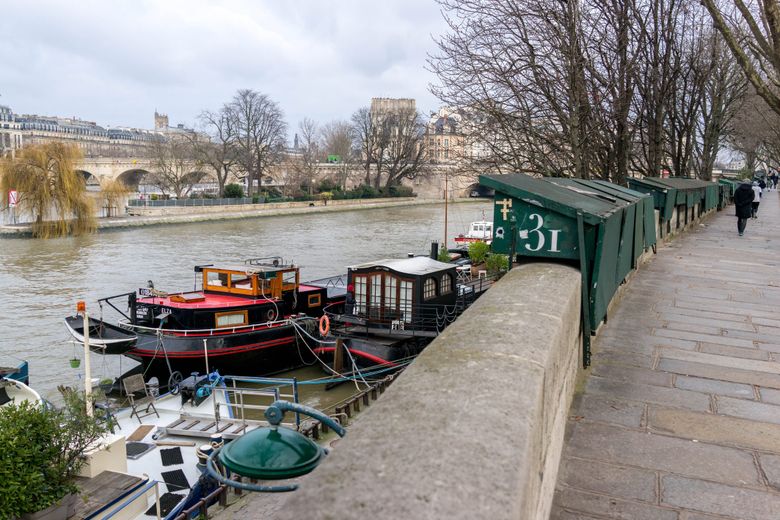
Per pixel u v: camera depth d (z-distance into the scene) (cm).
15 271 3981
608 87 1800
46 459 830
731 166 11994
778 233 2064
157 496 1053
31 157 5556
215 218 7638
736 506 349
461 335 302
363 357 2148
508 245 548
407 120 10344
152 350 2150
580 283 505
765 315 809
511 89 1806
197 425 1545
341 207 9306
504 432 196
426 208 9619
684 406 489
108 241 5506
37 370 2295
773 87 1938
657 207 1633
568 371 435
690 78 2914
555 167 1817
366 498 156
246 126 9406
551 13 1708
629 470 389
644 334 707
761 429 448
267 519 1084
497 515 154
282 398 2091
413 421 199
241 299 2362
